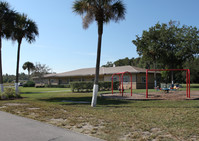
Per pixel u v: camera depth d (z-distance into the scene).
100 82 26.14
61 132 5.46
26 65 71.56
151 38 31.09
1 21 16.12
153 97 14.66
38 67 48.03
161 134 5.15
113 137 4.93
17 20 16.84
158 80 34.25
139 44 31.55
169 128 5.70
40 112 8.69
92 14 11.01
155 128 5.75
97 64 11.04
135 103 11.87
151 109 9.25
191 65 50.78
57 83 44.19
